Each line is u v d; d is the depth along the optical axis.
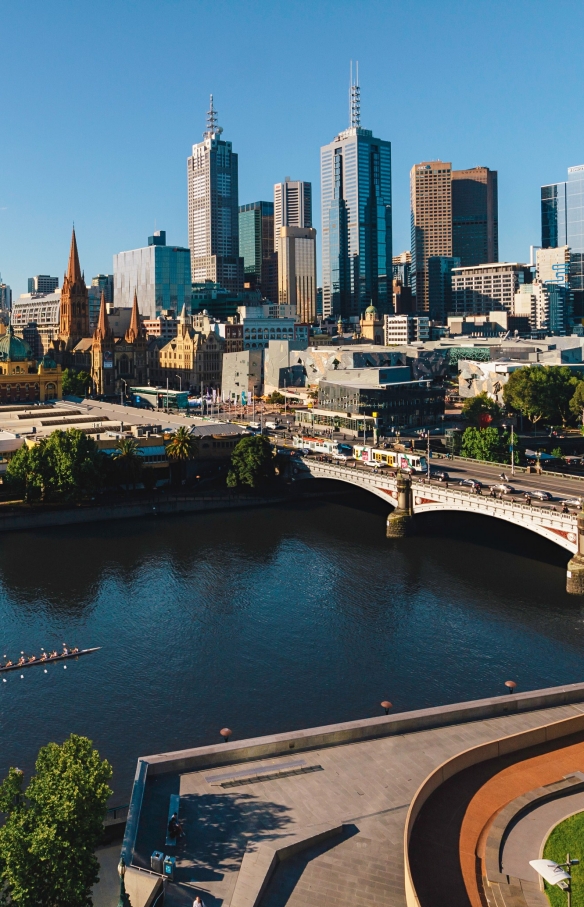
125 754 120.69
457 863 80.19
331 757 102.00
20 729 128.25
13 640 161.25
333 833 87.12
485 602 180.25
